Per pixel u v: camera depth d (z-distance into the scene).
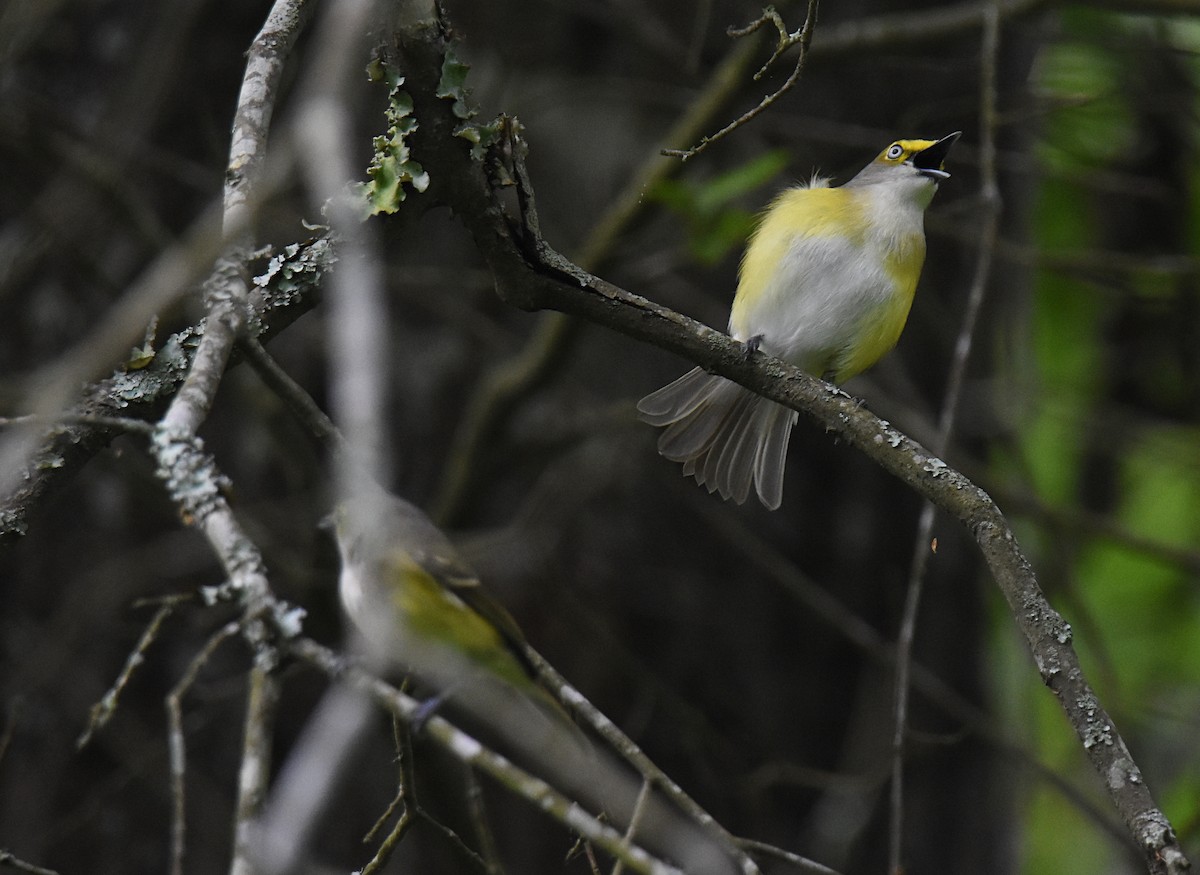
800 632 10.88
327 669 3.54
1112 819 13.07
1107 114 13.56
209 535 3.83
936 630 11.45
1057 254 11.63
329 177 3.23
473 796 5.64
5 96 10.67
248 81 5.12
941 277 12.94
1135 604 15.16
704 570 10.76
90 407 5.47
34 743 9.91
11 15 10.45
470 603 6.18
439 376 11.06
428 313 11.22
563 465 10.83
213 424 10.88
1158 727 14.30
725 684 10.60
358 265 3.49
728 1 12.07
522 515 10.80
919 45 10.71
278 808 3.06
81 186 10.52
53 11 10.77
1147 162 14.29
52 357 10.76
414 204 5.88
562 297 6.25
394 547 6.17
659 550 10.72
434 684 6.32
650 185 9.66
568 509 10.62
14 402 9.75
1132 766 5.11
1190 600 15.08
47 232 10.39
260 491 10.86
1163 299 13.01
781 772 9.91
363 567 6.17
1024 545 15.03
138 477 10.10
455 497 10.56
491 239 6.11
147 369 5.61
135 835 9.85
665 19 12.09
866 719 10.73
